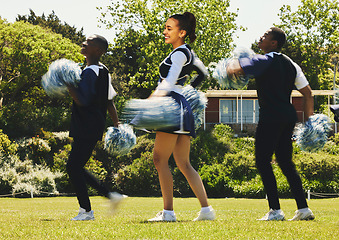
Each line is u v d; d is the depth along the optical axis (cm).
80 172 473
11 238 305
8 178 2222
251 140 2873
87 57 489
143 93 4503
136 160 2444
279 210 460
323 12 4288
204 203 454
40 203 1270
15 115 3006
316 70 4641
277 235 313
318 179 2267
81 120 472
